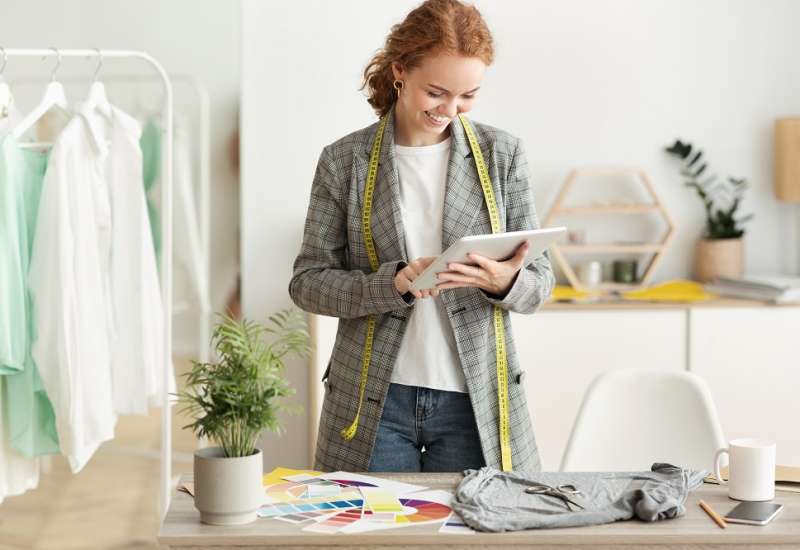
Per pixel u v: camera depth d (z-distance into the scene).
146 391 2.97
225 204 3.81
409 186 2.17
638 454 2.45
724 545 1.60
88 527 3.55
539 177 3.61
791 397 3.34
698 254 3.61
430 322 2.13
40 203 2.69
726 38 3.61
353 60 3.54
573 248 3.54
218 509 1.63
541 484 1.81
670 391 2.46
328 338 3.32
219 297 3.84
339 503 1.75
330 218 2.21
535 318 3.29
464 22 1.97
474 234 2.14
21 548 3.37
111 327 2.94
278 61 3.54
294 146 3.57
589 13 3.57
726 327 3.32
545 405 3.31
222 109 3.79
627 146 3.62
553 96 3.59
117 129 2.91
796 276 3.68
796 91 3.64
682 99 3.62
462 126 2.17
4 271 2.59
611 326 3.30
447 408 2.13
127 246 2.94
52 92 2.77
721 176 3.65
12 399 2.71
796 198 3.54
